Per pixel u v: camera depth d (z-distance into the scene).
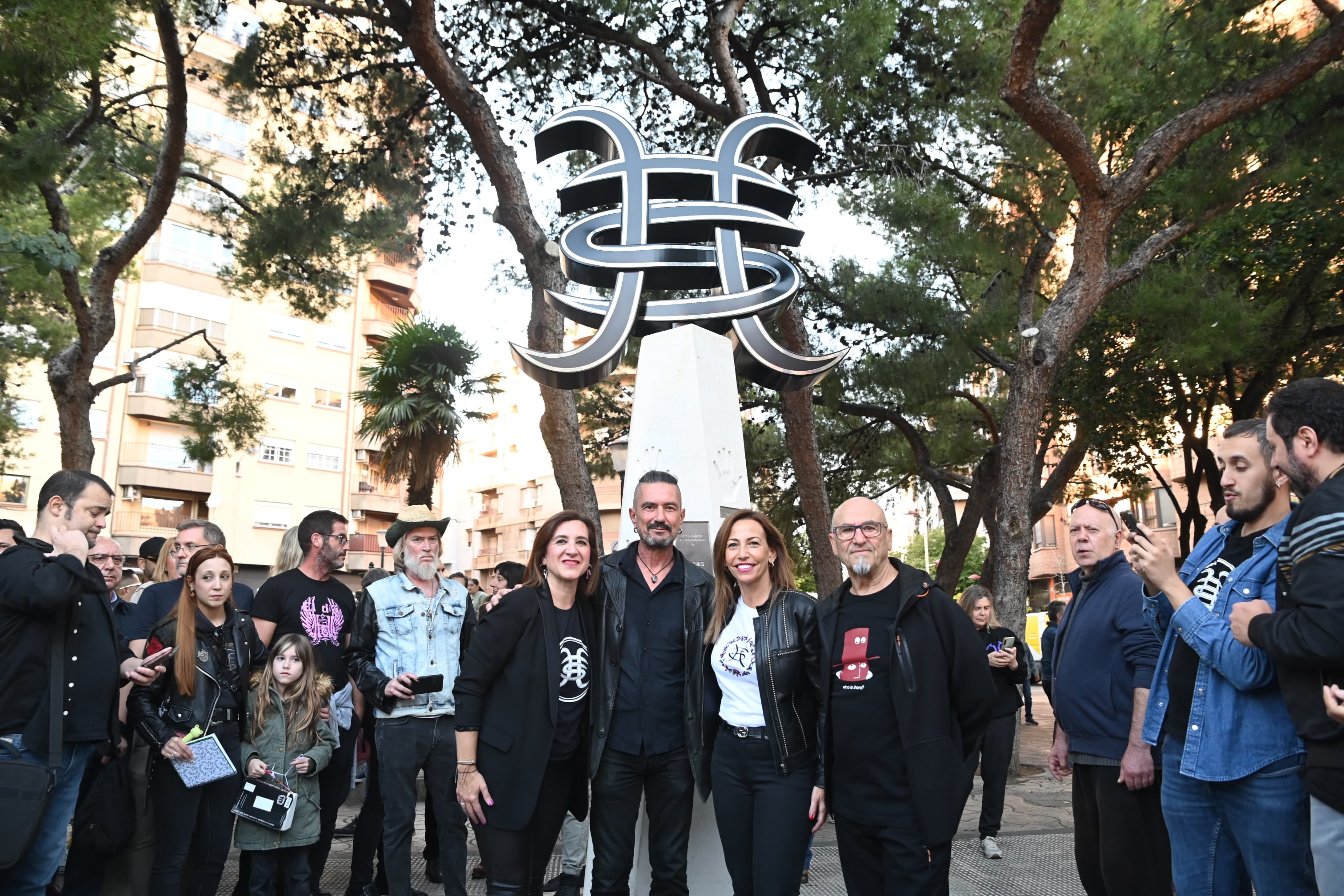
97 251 13.38
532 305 9.48
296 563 5.12
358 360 33.09
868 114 11.16
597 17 10.71
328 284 12.67
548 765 3.24
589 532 3.36
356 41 11.27
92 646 3.54
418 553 4.48
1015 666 5.75
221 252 30.00
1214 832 2.73
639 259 5.15
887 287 11.84
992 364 13.08
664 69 10.77
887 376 12.45
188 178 12.96
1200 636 2.62
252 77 10.77
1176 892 2.94
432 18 8.90
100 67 8.87
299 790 4.12
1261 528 2.79
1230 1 8.38
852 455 17.00
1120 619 3.38
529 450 44.75
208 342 14.55
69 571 3.28
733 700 3.27
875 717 3.04
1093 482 21.36
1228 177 8.91
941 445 16.08
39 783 3.10
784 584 3.38
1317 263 10.47
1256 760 2.54
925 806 2.91
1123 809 3.26
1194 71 8.92
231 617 4.23
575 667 3.30
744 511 3.41
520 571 6.03
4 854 2.98
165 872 3.72
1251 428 2.81
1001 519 9.33
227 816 3.96
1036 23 7.50
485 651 3.23
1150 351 12.32
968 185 12.05
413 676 4.12
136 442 27.73
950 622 3.10
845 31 9.47
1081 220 8.99
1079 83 10.17
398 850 4.13
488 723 3.22
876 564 3.19
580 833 4.62
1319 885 2.24
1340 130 8.43
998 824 5.64
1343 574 2.17
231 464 29.61
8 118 7.69
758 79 11.45
